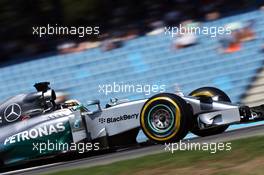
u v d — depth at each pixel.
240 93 52.12
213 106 31.20
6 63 69.25
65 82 63.66
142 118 30.41
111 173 22.67
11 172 32.72
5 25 69.25
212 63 58.09
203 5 66.12
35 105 33.31
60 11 68.56
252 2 64.81
